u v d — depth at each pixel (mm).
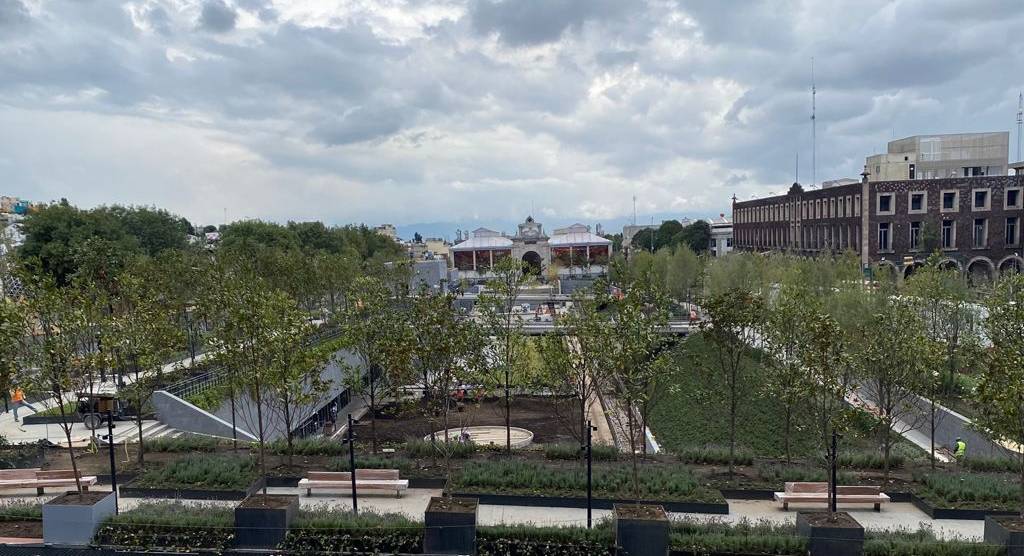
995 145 91125
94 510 17344
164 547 17078
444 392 26094
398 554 16969
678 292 74000
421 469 24375
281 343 20797
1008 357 18766
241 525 17234
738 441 34375
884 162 90188
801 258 80250
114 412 30469
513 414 40562
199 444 27016
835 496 19156
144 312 26562
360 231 129375
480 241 130625
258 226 86875
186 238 88375
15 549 16781
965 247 79125
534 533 17359
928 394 29078
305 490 23016
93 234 56844
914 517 21234
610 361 21359
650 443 32812
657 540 16531
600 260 117062
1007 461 25500
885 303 31906
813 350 21078
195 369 37688
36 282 20812
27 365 18953
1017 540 16484
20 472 22281
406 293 31516
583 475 22734
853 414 21844
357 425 39188
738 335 26609
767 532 17984
